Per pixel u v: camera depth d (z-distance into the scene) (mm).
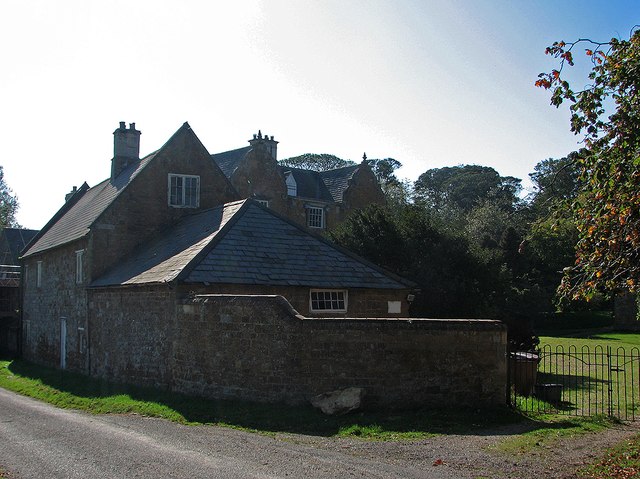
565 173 46750
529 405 15766
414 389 14250
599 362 28547
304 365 14188
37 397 20688
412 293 21531
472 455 10641
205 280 17438
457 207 85438
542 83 10086
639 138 9414
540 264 55156
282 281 18703
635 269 9727
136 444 11148
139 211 26172
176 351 17078
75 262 27453
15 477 9141
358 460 10180
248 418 13461
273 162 44469
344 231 31312
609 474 9477
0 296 41875
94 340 24125
